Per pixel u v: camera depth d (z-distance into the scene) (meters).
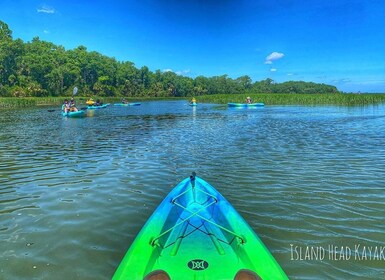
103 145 13.39
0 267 4.28
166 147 12.78
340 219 5.66
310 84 147.50
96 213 6.08
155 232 4.23
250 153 11.34
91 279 4.03
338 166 9.27
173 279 3.32
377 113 29.06
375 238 4.96
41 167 9.55
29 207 6.39
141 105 56.47
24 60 77.94
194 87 131.00
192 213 5.04
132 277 3.31
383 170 8.73
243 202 6.56
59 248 4.78
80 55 98.75
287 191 7.18
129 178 8.35
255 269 3.39
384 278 4.00
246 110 36.75
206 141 14.23
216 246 3.98
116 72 107.50
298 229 5.30
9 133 17.48
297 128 18.66
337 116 26.50
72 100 30.95
